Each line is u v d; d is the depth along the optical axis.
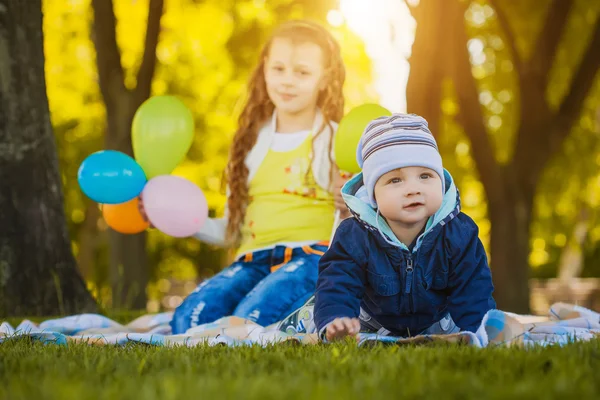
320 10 11.22
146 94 10.09
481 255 3.10
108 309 6.55
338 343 2.66
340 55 4.71
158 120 4.64
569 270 20.86
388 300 3.13
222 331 3.55
